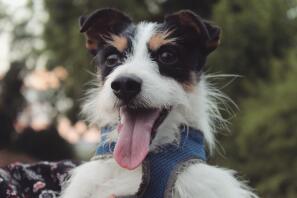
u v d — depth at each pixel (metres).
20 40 2.50
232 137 1.57
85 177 0.66
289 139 1.52
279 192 1.50
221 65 1.64
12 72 2.53
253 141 1.55
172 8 1.85
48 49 1.99
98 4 1.75
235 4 1.75
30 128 2.45
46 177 0.71
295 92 1.55
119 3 1.73
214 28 0.70
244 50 1.69
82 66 1.71
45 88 2.37
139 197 0.62
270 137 1.54
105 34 0.71
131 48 0.69
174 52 0.68
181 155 0.64
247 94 1.67
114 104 0.66
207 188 0.63
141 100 0.65
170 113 0.67
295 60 1.65
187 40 0.69
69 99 2.11
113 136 0.67
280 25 1.77
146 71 0.66
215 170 0.66
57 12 1.90
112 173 0.66
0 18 2.52
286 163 1.52
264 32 1.72
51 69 2.14
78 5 1.84
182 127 0.67
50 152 2.38
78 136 2.10
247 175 1.53
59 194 0.69
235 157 1.56
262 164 1.54
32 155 2.39
